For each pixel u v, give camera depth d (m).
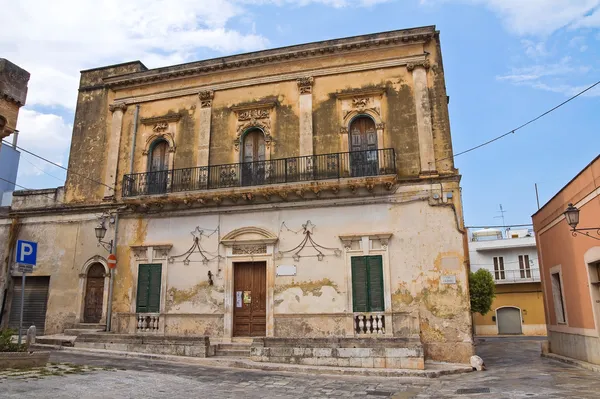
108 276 18.00
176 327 16.67
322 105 17.31
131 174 18.48
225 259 16.73
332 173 16.44
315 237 16.08
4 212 20.36
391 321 14.83
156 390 8.88
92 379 9.49
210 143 18.14
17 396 7.39
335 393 9.32
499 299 39.47
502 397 8.64
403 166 16.08
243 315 16.30
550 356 17.09
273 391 9.41
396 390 9.77
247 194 16.53
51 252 19.03
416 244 15.27
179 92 19.03
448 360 14.27
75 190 19.50
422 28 16.73
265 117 17.80
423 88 16.48
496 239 42.38
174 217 17.69
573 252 14.86
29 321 18.80
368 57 17.25
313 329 15.43
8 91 11.22
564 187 15.43
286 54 17.70
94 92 20.41
